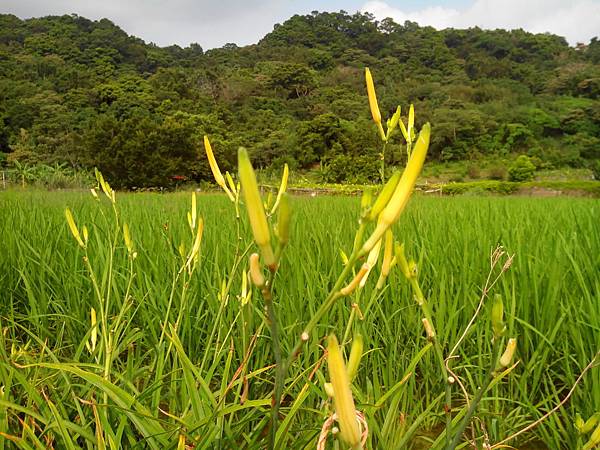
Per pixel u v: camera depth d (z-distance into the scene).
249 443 1.49
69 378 1.85
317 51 101.31
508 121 61.59
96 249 3.45
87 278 3.20
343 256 1.49
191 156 36.09
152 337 2.61
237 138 50.53
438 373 2.69
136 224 4.79
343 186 30.83
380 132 1.62
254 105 71.94
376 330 2.79
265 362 2.67
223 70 90.44
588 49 104.19
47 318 3.07
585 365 2.46
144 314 2.69
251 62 102.25
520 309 2.91
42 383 1.83
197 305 3.15
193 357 2.78
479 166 54.56
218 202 10.20
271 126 61.78
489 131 59.56
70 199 9.69
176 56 115.50
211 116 57.09
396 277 3.27
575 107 67.19
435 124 57.41
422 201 11.19
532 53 105.31
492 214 6.40
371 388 2.17
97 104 66.12
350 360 0.81
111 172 35.03
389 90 79.69
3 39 101.94
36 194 11.96
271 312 0.76
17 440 1.28
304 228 4.57
